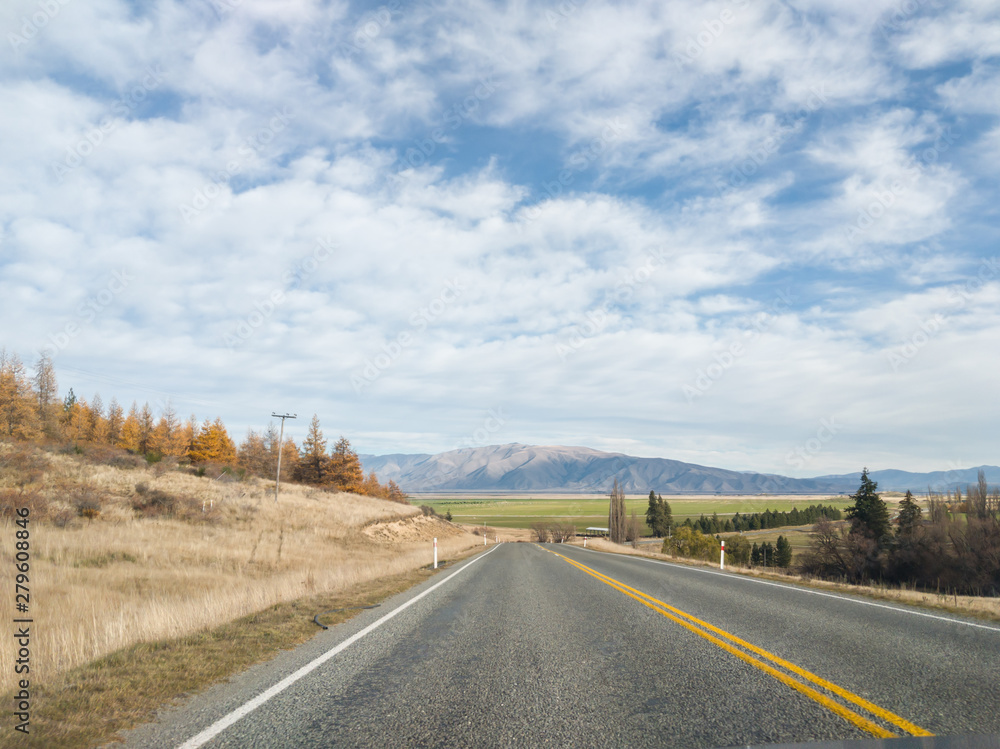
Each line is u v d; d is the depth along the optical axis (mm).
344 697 4895
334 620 8945
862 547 44344
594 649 6637
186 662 6027
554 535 94562
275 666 6035
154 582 14945
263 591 11133
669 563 22672
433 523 64500
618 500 83625
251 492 46156
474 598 11359
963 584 37656
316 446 77062
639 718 4281
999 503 39469
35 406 49719
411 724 4223
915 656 6070
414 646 6934
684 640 7031
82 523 24266
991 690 4836
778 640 6953
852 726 4035
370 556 29594
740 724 4113
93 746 3842
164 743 3895
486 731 4066
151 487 35375
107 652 6574
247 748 3795
